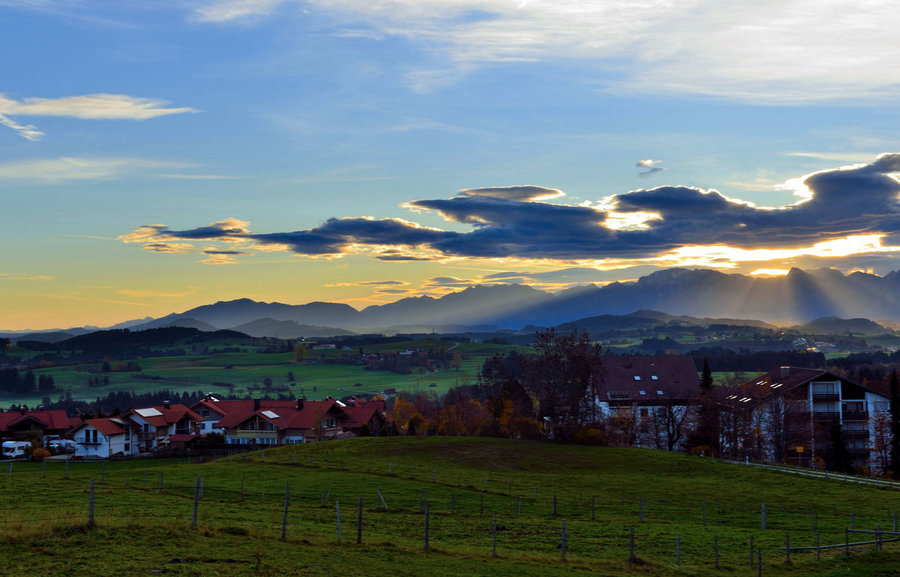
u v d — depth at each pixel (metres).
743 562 45.12
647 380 134.62
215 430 152.88
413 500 61.31
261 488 62.22
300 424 137.50
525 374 114.31
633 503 66.31
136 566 31.19
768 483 80.25
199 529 38.84
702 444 114.62
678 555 44.34
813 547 48.88
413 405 178.75
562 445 102.81
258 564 33.16
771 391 118.75
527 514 58.88
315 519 50.31
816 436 113.38
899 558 45.94
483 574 37.16
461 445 96.69
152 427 138.38
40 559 31.17
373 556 38.22
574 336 113.56
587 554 45.97
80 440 129.62
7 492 52.75
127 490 56.81
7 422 146.62
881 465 113.06
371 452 90.00
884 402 120.75
